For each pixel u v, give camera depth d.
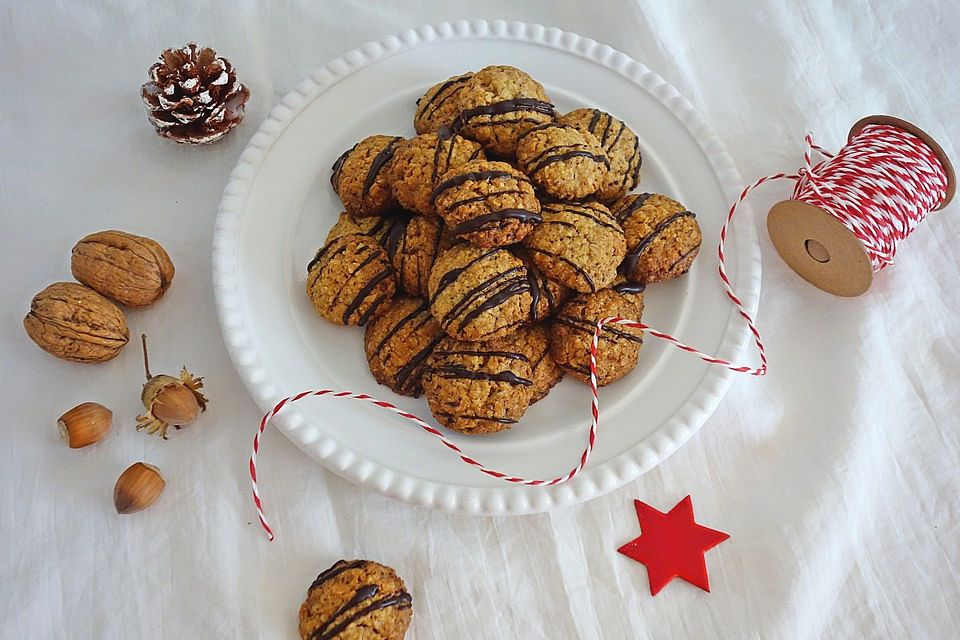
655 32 0.59
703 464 0.50
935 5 0.60
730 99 0.59
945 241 0.55
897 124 0.53
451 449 0.48
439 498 0.46
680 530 0.49
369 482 0.46
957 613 0.48
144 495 0.48
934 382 0.52
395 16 0.60
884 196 0.51
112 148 0.55
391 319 0.50
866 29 0.60
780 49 0.59
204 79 0.54
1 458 0.49
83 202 0.54
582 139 0.50
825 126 0.58
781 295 0.54
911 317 0.53
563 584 0.48
